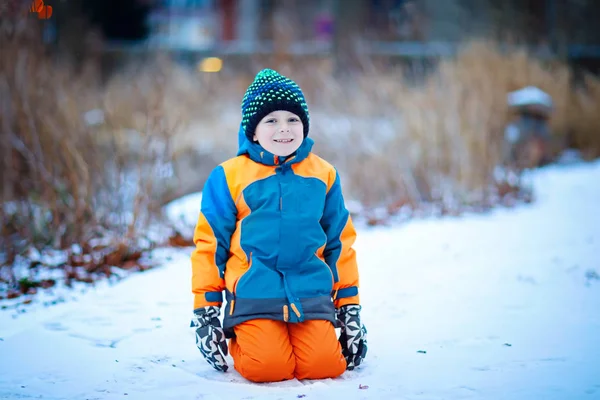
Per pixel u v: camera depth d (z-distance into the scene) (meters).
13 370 3.38
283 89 3.30
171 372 3.32
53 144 6.43
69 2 12.54
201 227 3.33
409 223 7.59
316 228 3.30
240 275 3.26
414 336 3.91
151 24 19.50
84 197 6.09
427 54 13.84
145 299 4.72
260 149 3.31
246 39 19.80
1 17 6.65
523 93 11.53
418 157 8.68
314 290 3.26
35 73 6.95
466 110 8.90
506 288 4.91
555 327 4.00
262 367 3.14
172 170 6.77
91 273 5.41
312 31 18.88
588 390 3.03
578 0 18.14
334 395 2.99
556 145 12.15
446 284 5.07
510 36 12.90
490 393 3.02
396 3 17.45
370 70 10.84
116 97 9.02
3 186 6.71
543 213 7.86
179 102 9.63
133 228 5.88
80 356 3.58
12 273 5.14
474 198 8.45
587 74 13.72
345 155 8.87
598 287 4.85
